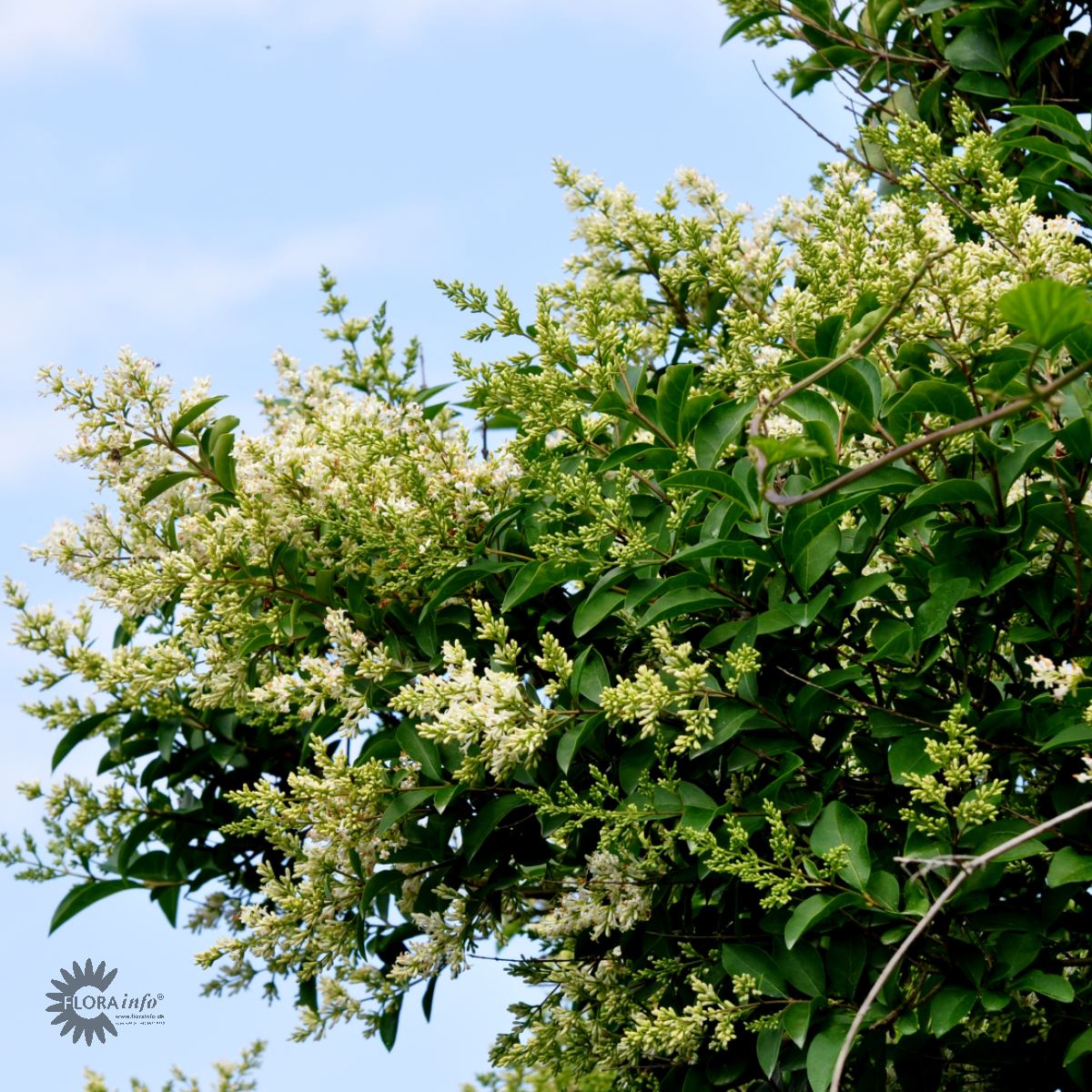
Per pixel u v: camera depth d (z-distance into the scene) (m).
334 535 3.46
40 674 4.20
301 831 3.67
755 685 2.93
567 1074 3.18
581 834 3.36
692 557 2.89
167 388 3.43
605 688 2.80
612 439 3.58
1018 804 3.01
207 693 3.85
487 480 3.33
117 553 3.60
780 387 3.08
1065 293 1.97
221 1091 3.30
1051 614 2.94
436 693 2.85
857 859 2.70
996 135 3.84
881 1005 2.77
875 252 3.22
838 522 2.92
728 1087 3.23
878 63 4.60
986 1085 3.36
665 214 4.10
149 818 4.28
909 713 2.96
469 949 3.41
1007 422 2.91
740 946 2.92
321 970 3.40
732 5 4.67
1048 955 2.87
